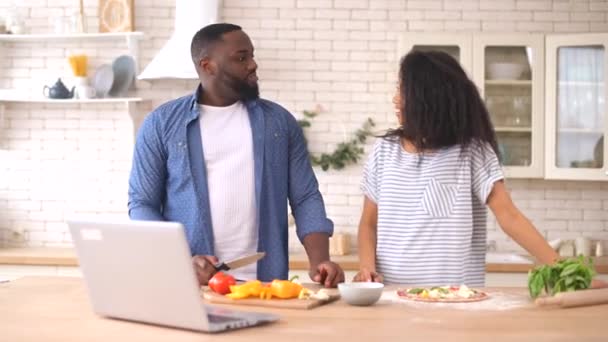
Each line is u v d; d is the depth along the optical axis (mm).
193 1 5277
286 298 2318
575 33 5535
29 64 5766
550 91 5199
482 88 5219
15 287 2646
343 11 5625
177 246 1906
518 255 5328
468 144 2801
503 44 5215
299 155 3145
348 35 5633
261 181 3020
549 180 5621
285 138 3096
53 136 5754
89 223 2062
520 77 5254
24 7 5770
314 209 3055
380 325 1997
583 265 2334
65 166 5750
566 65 5211
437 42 5238
